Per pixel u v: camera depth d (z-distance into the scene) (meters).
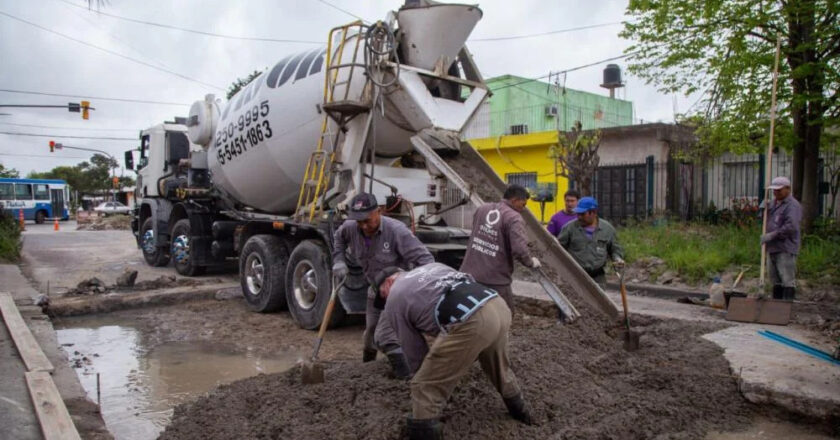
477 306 3.28
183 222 11.20
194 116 9.95
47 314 7.84
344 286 6.20
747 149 10.70
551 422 3.74
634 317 6.48
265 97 8.09
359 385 4.22
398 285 3.52
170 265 13.23
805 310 7.08
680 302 7.77
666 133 14.33
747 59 9.80
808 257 8.87
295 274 7.41
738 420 3.95
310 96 7.42
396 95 6.67
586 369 4.63
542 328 5.93
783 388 3.97
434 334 3.40
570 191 6.88
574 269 5.89
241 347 6.49
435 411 3.35
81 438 3.77
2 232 14.75
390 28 6.71
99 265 13.33
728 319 6.36
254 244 8.09
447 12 6.69
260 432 3.63
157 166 12.67
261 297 7.94
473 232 5.12
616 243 6.14
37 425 3.81
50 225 37.00
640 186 14.98
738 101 10.49
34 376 4.70
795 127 10.41
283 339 6.80
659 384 4.37
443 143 6.62
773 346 5.09
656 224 13.09
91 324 7.61
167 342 6.73
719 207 13.92
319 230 6.89
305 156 7.71
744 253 9.35
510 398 3.62
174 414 4.13
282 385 4.44
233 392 4.38
